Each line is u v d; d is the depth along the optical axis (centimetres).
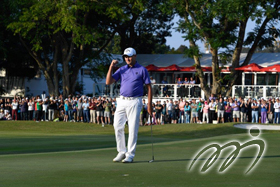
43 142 1577
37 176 623
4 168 718
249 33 4206
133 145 838
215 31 3841
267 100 3506
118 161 834
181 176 627
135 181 579
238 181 581
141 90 860
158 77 5022
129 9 4562
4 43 4753
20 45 4988
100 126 3469
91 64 5312
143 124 3766
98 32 4194
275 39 4191
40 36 4222
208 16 3741
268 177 620
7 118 4050
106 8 4138
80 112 3803
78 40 4034
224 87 4234
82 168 721
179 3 3812
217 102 3441
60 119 3919
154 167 738
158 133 2773
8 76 5897
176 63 4944
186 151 1070
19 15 4184
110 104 3678
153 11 5134
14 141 1619
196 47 3922
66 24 4009
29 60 5119
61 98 4031
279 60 4675
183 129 2881
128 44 5228
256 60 4738
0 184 552
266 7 3638
